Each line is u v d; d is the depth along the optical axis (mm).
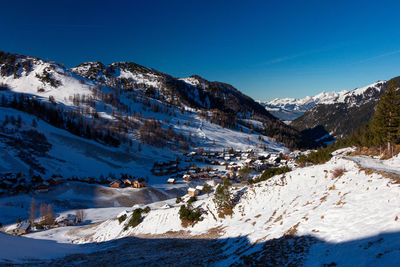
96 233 61094
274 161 182375
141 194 111625
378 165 33812
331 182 32156
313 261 17359
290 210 30578
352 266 15086
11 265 22016
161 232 45625
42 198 96188
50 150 147000
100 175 138375
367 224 19188
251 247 24609
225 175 143375
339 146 98000
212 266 22000
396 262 13328
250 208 39719
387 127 49812
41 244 39125
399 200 20531
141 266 24031
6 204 87438
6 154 121562
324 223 22609
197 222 43375
